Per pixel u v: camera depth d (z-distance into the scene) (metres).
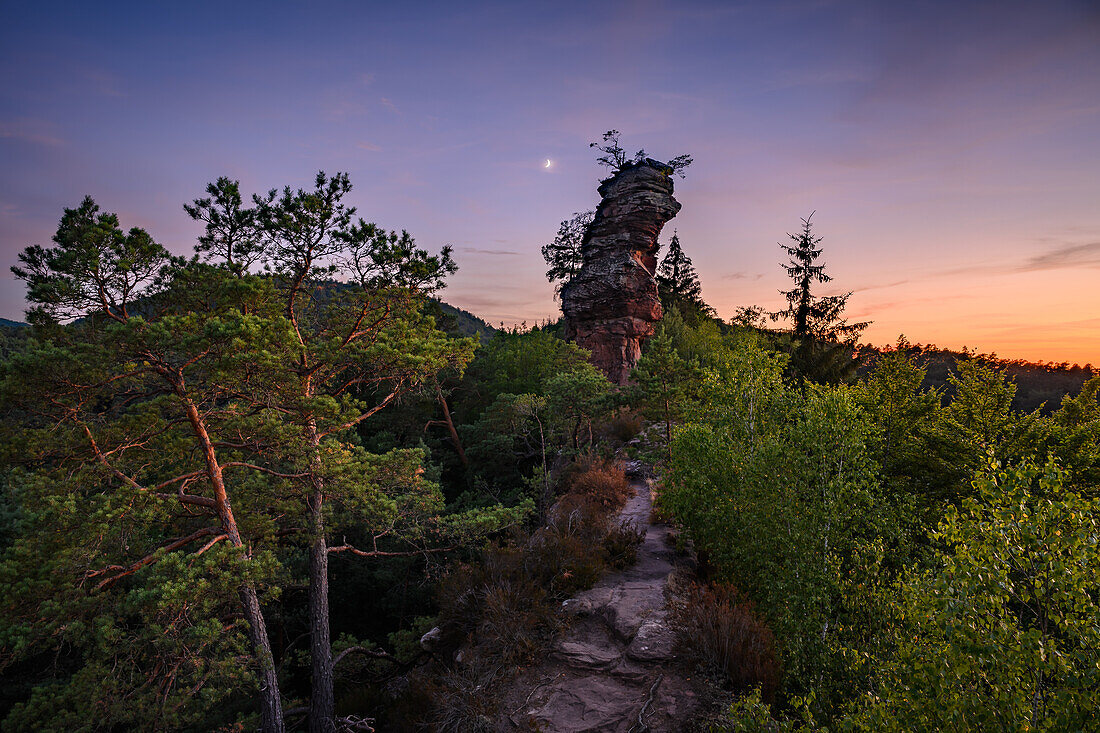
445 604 11.61
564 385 27.47
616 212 53.25
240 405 13.23
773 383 14.79
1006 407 18.67
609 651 9.54
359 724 12.02
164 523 11.96
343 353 13.41
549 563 12.16
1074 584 4.48
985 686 5.10
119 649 10.16
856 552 10.66
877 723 5.46
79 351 9.77
